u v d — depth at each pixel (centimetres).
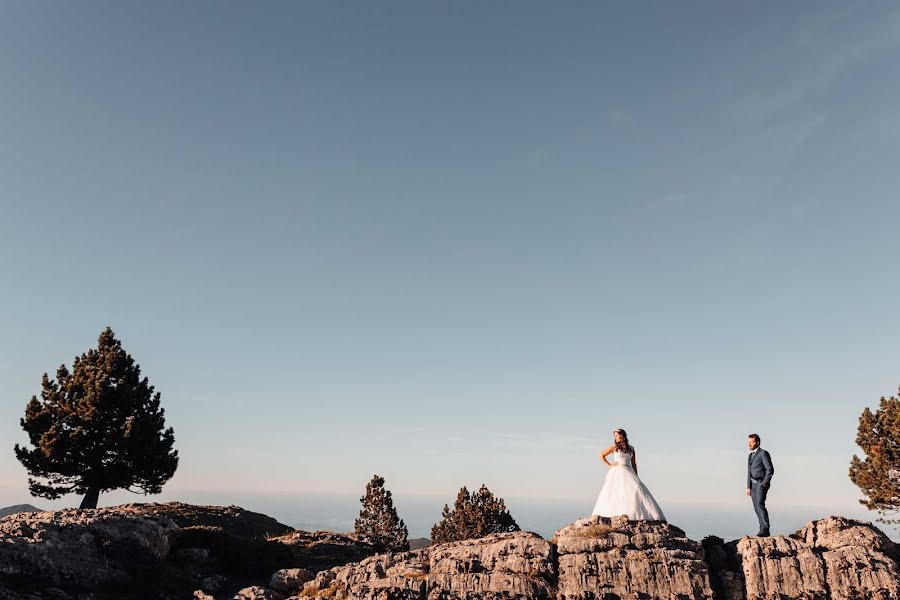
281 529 4409
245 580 2658
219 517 4188
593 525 2266
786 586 2031
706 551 2227
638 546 2148
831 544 2142
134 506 4181
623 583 2053
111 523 2442
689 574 2056
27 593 1992
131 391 4294
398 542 5584
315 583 2333
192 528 2909
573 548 2172
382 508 5741
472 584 2108
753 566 2083
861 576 2008
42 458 3941
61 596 2050
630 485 2366
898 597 1948
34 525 2288
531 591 2048
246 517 4391
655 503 2353
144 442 4147
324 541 3681
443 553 2342
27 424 4050
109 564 2305
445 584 2117
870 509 3475
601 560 2102
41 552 2142
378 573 2297
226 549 2806
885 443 3456
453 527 5828
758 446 2322
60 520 2380
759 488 2269
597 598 2025
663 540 2180
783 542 2142
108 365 4359
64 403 4191
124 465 4088
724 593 2070
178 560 2634
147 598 2241
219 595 2389
